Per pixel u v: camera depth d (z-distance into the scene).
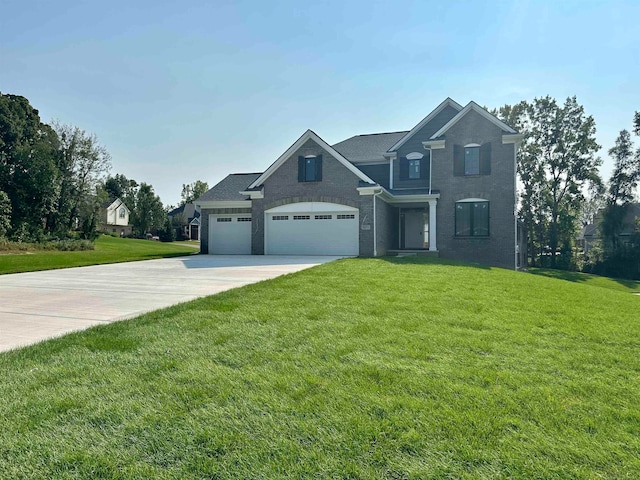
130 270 14.70
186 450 2.72
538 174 36.16
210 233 23.66
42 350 4.79
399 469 2.50
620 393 3.66
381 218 21.25
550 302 8.40
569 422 3.09
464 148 21.31
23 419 3.13
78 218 39.03
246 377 3.94
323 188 20.72
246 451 2.70
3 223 30.48
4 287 10.48
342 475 2.45
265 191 21.67
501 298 8.45
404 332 5.56
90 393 3.60
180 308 7.03
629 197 35.66
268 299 7.79
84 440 2.85
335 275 11.05
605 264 34.38
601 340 5.48
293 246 21.20
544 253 37.28
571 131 35.31
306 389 3.66
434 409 3.26
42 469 2.53
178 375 4.00
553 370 4.23
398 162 23.73
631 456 2.65
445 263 15.48
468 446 2.74
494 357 4.60
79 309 7.46
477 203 21.03
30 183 33.84
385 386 3.72
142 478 2.44
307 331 5.57
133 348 4.86
